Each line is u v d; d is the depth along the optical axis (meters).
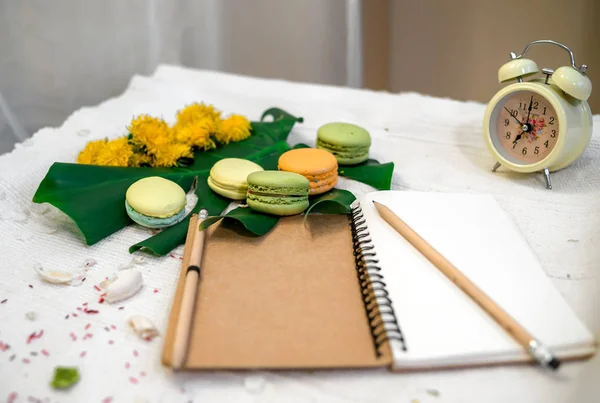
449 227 0.75
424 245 0.69
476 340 0.57
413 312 0.61
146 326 0.61
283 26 1.71
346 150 0.91
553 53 1.55
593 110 1.55
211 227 0.77
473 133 1.07
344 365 0.55
